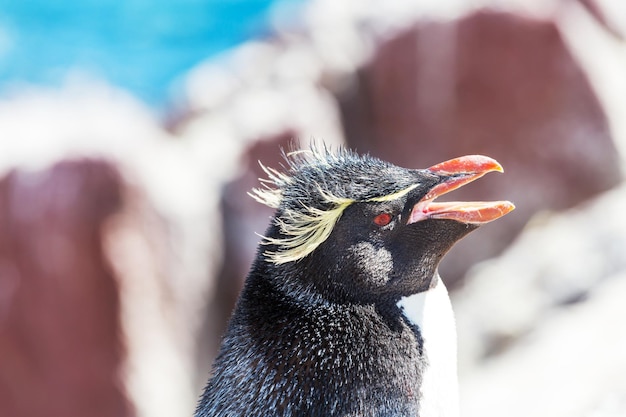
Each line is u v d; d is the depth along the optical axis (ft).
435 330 16.17
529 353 33.22
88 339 45.80
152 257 46.65
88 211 45.11
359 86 59.57
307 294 15.72
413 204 16.12
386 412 15.07
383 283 15.87
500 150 56.80
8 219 45.47
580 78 55.52
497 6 56.70
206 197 50.90
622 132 56.70
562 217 54.13
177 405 47.55
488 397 30.94
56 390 46.39
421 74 58.03
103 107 54.44
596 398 26.66
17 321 45.62
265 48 62.13
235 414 15.21
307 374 15.20
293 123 53.26
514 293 38.65
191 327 48.93
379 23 61.41
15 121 51.19
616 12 63.26
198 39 97.04
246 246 50.31
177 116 57.26
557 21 56.03
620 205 42.68
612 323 32.17
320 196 15.78
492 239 54.80
